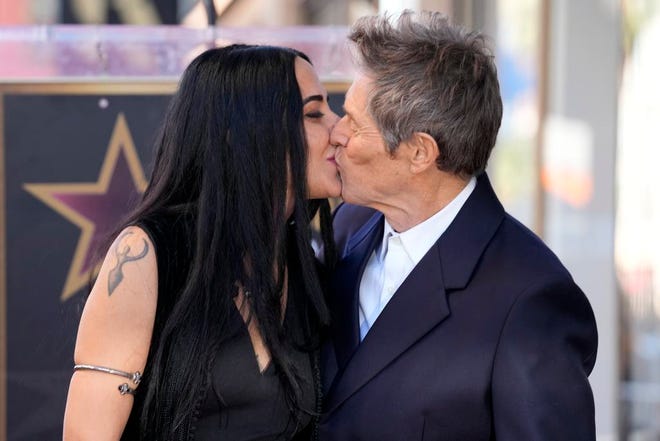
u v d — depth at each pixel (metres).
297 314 3.36
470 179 3.30
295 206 3.24
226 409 3.17
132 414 3.13
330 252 3.57
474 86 3.12
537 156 5.54
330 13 4.35
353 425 3.18
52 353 3.96
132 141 3.94
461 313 3.12
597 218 5.46
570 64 5.44
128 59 3.93
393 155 3.16
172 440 3.13
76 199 3.94
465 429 3.05
